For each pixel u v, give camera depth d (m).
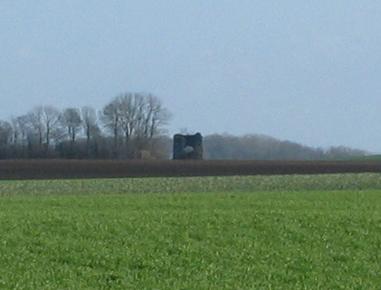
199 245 29.31
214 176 76.00
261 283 22.78
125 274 23.89
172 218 36.16
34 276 23.12
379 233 32.38
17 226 33.38
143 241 29.92
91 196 51.97
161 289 21.56
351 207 42.16
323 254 27.91
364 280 23.50
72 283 22.27
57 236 30.92
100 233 31.67
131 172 81.19
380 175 73.75
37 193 59.28
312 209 40.72
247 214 37.72
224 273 24.22
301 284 22.80
